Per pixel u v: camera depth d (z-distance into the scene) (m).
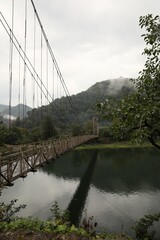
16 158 9.26
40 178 26.92
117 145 65.94
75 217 14.60
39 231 5.00
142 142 5.60
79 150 59.12
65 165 36.28
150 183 23.64
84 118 111.81
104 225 13.35
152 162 35.94
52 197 19.06
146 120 5.65
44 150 11.74
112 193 20.56
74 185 23.56
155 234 11.18
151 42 5.64
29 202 17.55
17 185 23.19
